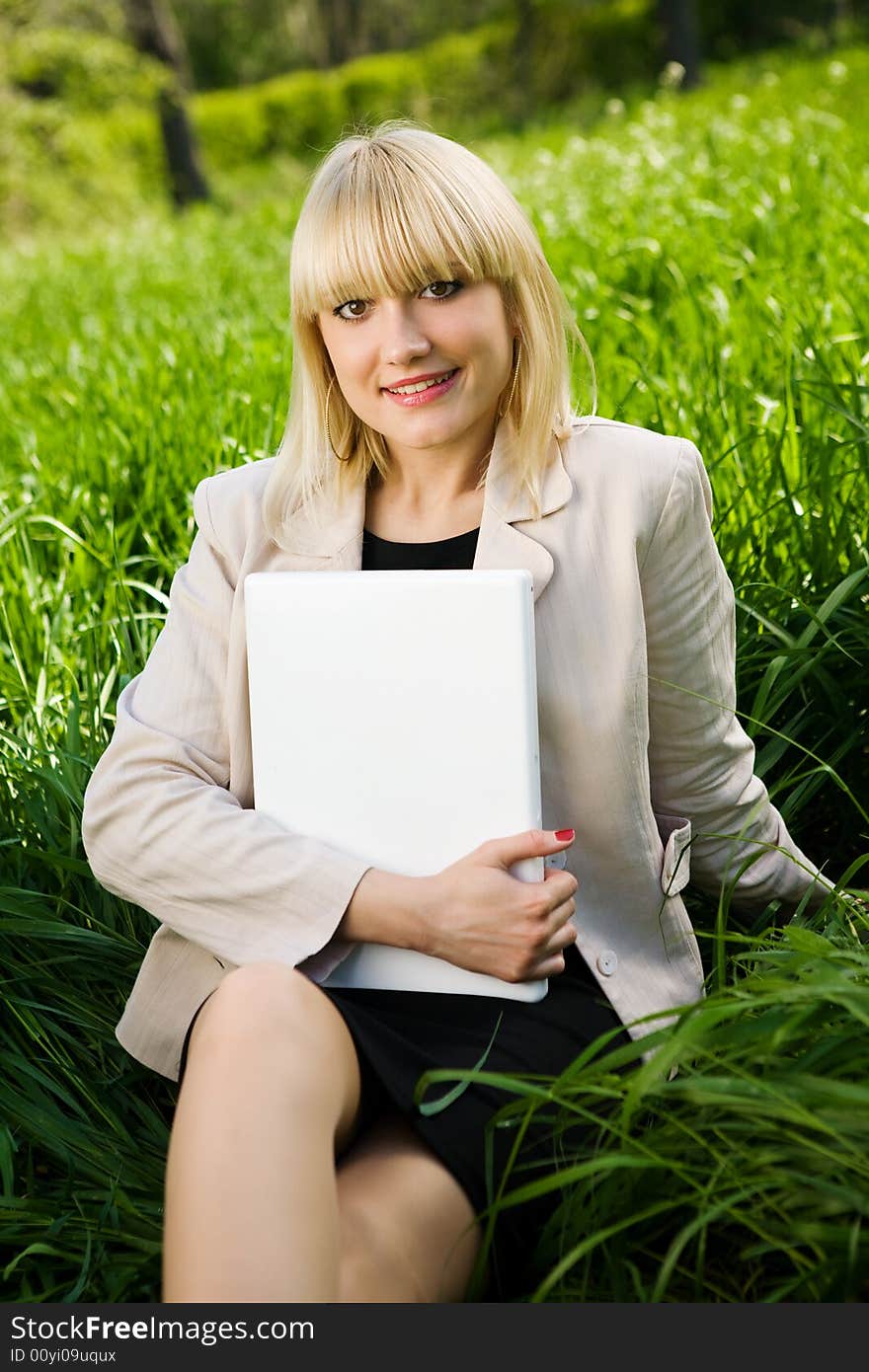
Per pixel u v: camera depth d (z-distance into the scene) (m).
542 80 25.92
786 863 2.00
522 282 1.77
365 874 1.68
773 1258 1.54
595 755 1.76
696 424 3.31
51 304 8.45
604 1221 1.48
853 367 3.44
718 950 1.77
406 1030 1.64
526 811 1.67
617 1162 1.37
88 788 1.86
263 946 1.70
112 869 1.81
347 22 33.62
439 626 1.68
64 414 4.83
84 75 21.52
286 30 34.16
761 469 3.03
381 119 1.85
